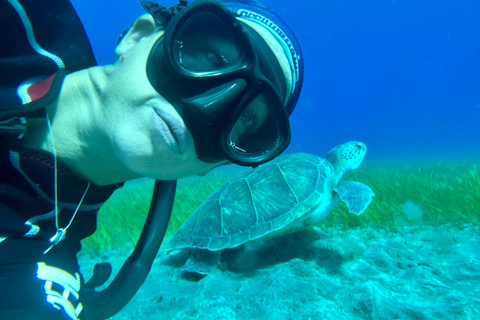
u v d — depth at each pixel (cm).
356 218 117
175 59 29
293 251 92
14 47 38
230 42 32
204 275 86
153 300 73
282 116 34
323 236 103
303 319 58
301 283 71
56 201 31
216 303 67
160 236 45
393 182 196
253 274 83
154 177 35
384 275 76
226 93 29
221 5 30
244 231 88
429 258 87
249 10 39
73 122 33
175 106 29
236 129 35
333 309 60
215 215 94
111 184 41
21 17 37
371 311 59
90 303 42
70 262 32
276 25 39
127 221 144
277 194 94
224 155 34
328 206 98
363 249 91
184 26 30
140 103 29
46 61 37
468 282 71
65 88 34
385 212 120
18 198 30
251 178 102
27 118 30
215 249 86
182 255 103
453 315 56
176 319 63
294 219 88
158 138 29
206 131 30
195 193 204
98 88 32
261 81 31
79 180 36
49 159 32
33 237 29
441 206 124
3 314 21
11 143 30
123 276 42
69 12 42
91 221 42
